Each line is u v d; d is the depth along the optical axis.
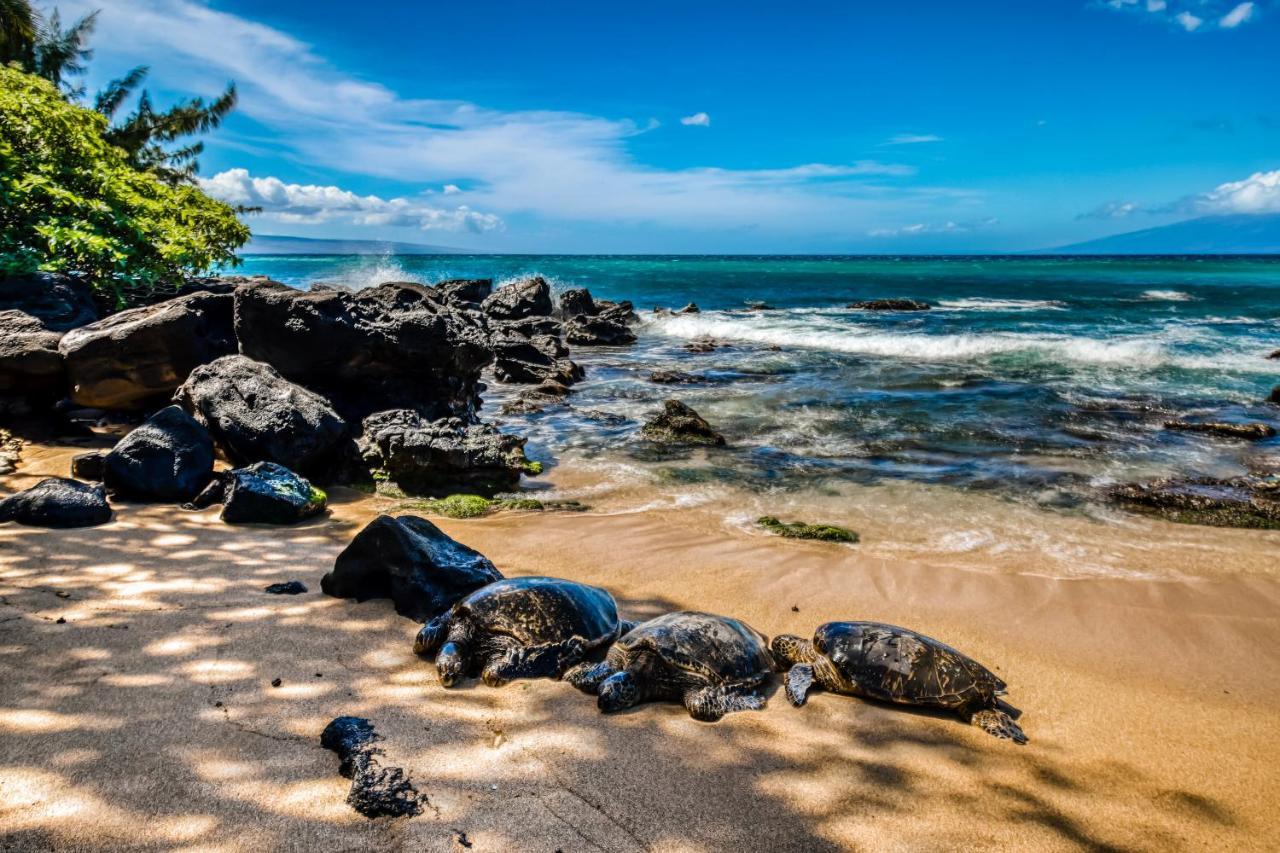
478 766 3.52
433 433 9.20
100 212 11.61
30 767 3.18
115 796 3.06
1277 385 13.61
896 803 3.49
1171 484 9.00
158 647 4.38
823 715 4.30
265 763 3.38
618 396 14.96
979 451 10.56
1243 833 3.41
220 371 8.74
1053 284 48.50
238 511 6.79
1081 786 3.72
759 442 11.16
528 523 7.59
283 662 4.36
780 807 3.40
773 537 7.31
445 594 5.20
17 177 11.20
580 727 3.97
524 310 27.33
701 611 5.44
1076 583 6.26
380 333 10.27
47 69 28.66
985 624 5.58
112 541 6.04
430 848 2.95
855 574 6.41
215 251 15.96
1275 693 4.70
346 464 8.77
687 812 3.32
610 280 54.62
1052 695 4.66
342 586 5.36
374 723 3.79
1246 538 7.39
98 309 12.00
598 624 4.93
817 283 51.50
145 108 32.72
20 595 4.88
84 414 9.86
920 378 16.17
